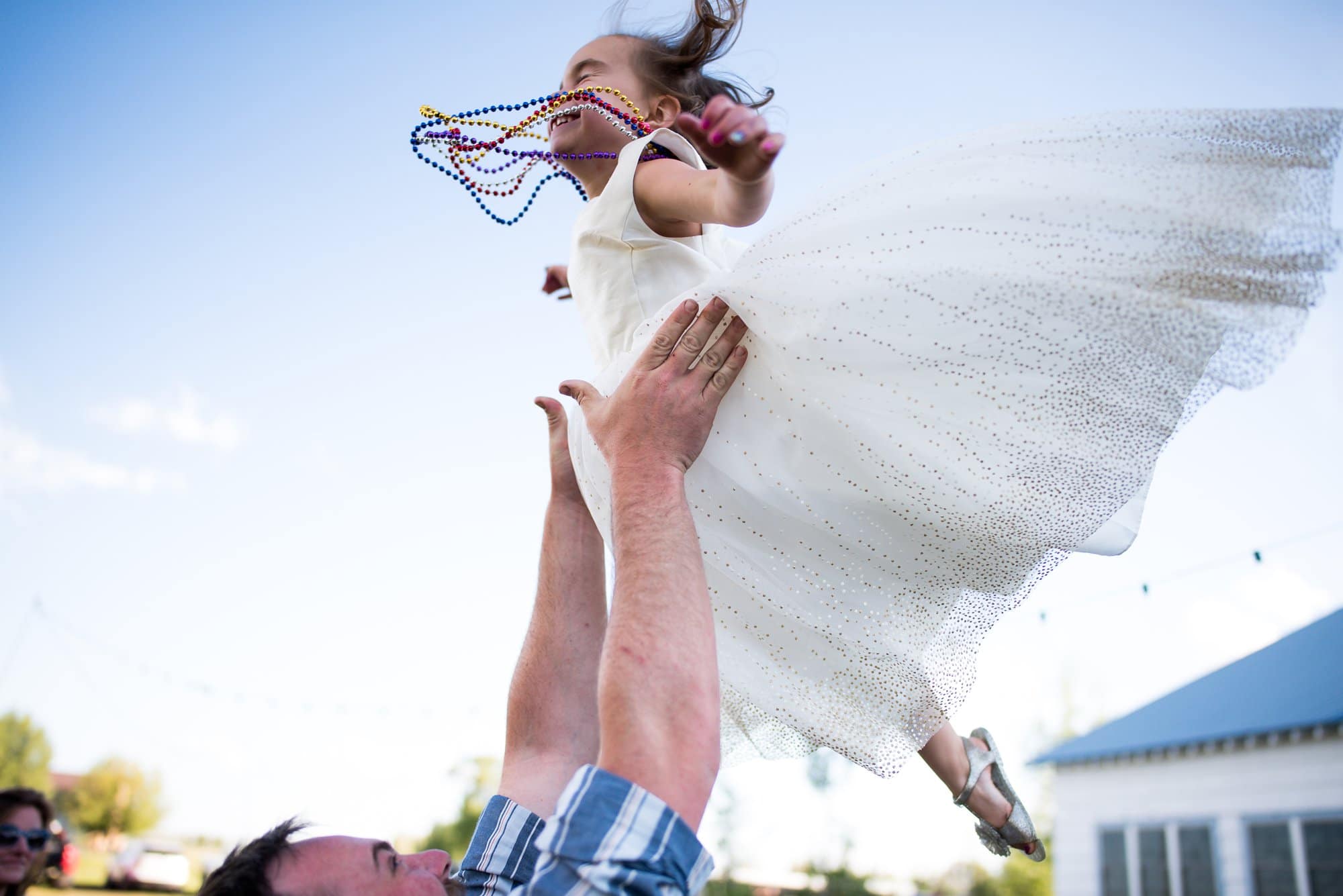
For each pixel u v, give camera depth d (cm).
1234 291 107
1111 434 112
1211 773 894
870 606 126
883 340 117
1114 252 111
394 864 119
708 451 126
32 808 282
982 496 116
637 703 95
